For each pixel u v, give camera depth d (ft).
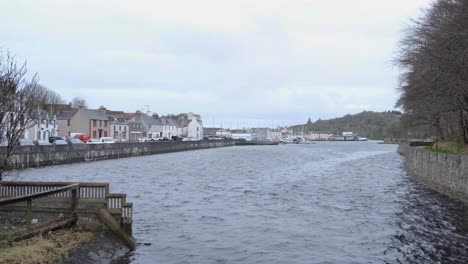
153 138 396.98
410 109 159.22
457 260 40.22
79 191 42.22
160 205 68.95
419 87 112.88
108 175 120.88
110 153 201.05
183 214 61.46
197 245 44.91
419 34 107.86
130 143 224.53
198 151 317.63
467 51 79.36
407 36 184.96
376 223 56.18
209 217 59.47
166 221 56.39
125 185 96.53
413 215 61.31
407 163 151.53
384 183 103.35
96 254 36.55
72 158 166.20
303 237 48.80
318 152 304.71
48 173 123.44
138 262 38.47
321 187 94.79
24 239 34.65
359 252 43.01
